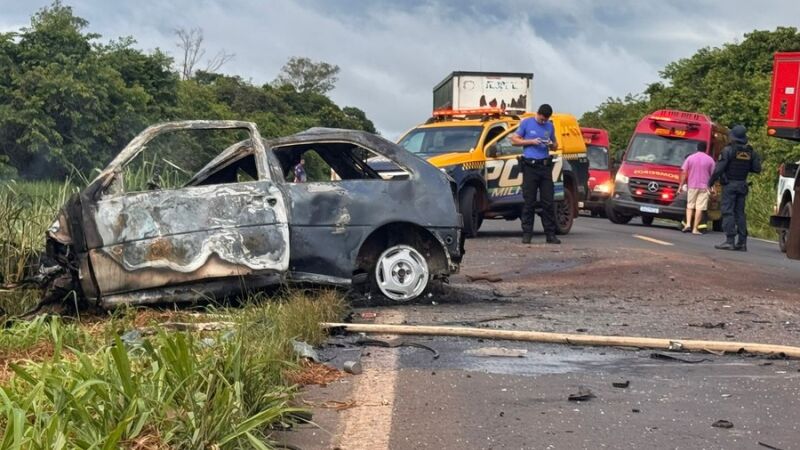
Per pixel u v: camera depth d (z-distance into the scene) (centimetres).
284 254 824
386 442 467
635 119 6275
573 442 473
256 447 392
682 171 2425
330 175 1055
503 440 475
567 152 1856
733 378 621
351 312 827
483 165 1705
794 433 497
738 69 5025
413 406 535
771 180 3522
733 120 4419
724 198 1758
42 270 801
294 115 6200
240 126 862
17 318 743
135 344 579
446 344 712
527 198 1584
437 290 975
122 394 417
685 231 2439
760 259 1538
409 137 1797
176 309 795
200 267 803
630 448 466
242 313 710
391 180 896
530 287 1055
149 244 795
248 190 827
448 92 2667
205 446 393
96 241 785
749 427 507
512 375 617
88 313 805
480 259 1338
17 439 353
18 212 905
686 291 1039
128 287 793
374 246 910
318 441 464
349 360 650
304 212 854
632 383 602
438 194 903
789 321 856
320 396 554
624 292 1025
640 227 2609
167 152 2017
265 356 529
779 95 1399
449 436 480
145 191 803
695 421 517
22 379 464
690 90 5047
